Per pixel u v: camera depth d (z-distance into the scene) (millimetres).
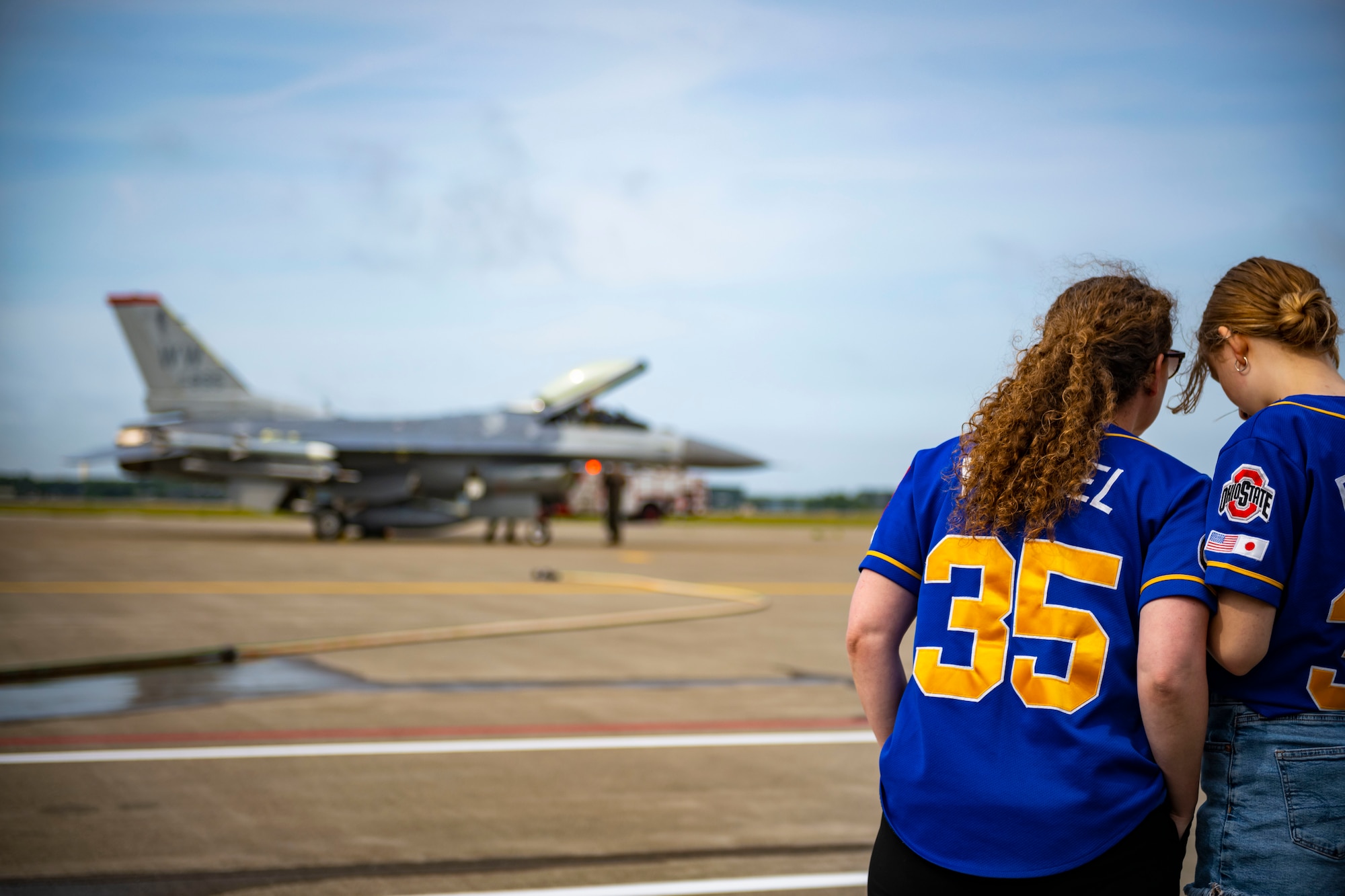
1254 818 2023
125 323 35188
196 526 43750
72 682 8008
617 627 11922
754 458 33031
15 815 4660
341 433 31453
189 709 7031
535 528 31797
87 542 27922
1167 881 1801
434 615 12766
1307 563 1968
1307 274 2203
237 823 4594
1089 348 1993
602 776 5473
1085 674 1847
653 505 59406
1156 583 1818
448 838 4434
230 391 35531
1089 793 1790
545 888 3895
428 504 31906
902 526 2074
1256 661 1930
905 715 1989
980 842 1827
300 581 17219
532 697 7617
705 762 5809
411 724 6660
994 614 1916
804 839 4520
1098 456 1932
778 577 20719
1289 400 2080
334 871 4020
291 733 6367
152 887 3824
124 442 29547
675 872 4090
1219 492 1991
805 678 8648
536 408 32500
